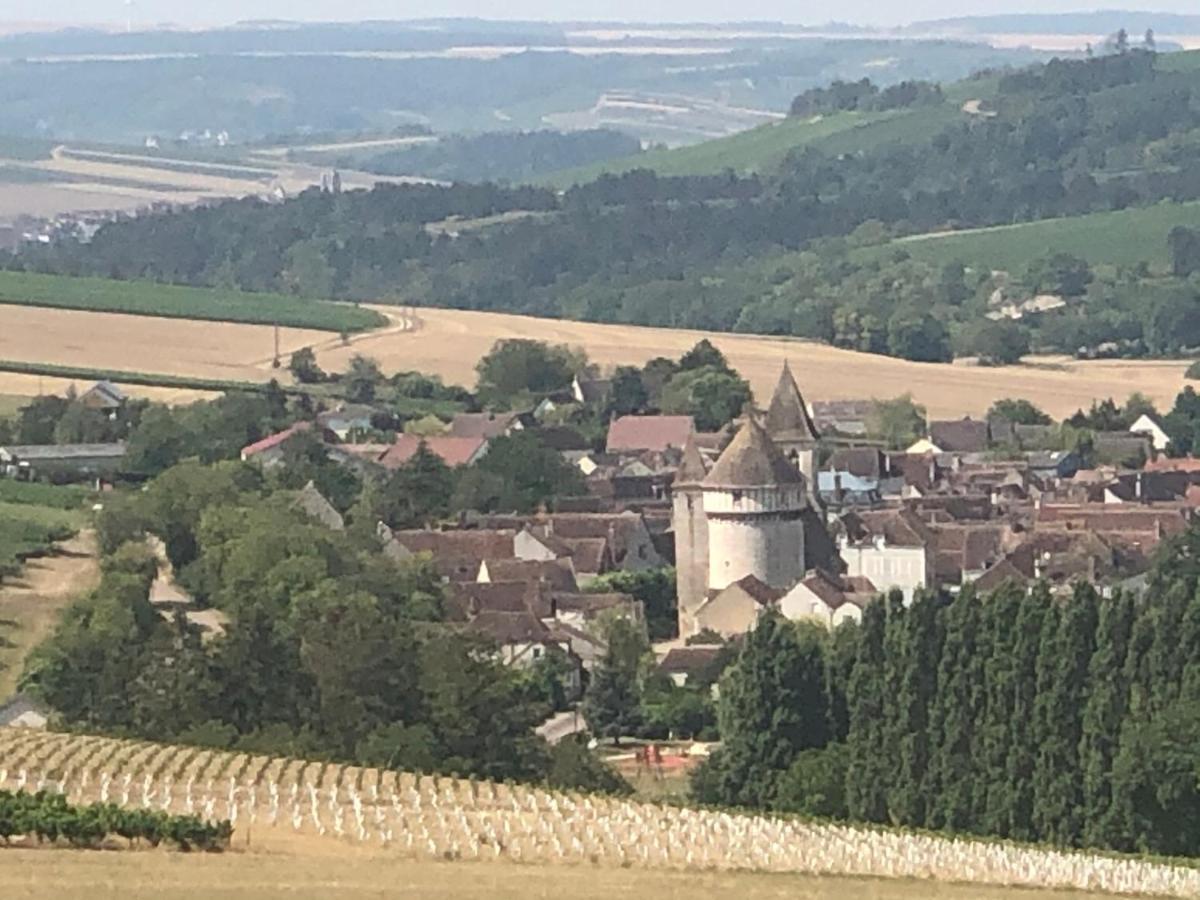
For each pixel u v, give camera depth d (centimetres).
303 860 12525
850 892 12750
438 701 18350
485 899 11512
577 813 14800
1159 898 13588
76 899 10888
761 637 19325
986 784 17875
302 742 17575
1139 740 17112
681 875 12988
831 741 19112
